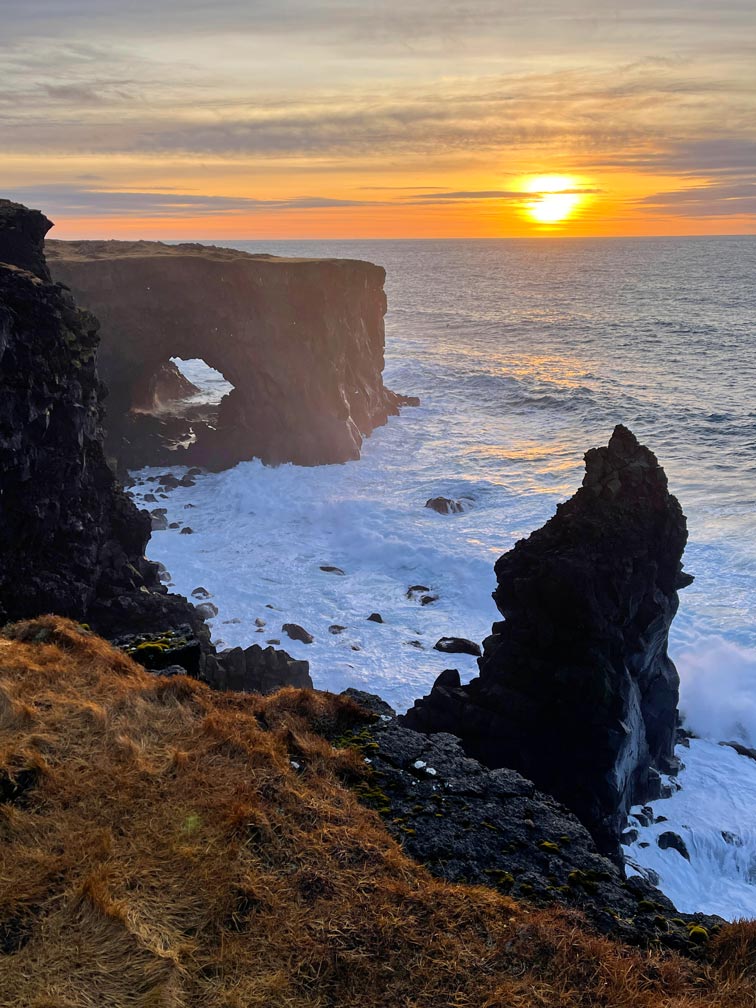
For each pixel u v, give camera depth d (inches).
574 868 419.8
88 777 411.2
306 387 2662.4
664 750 1129.4
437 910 362.3
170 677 544.1
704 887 959.0
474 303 7524.6
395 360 4220.0
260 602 1660.9
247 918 342.0
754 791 1117.7
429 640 1513.3
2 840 366.0
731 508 2121.1
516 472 2458.2
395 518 2084.2
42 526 1184.2
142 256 2711.6
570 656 989.8
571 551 1005.2
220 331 2672.2
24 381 1088.8
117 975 309.1
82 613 1249.4
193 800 402.9
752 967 356.5
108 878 346.0
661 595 1047.0
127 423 2746.1
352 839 402.3
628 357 4547.2
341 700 546.6
